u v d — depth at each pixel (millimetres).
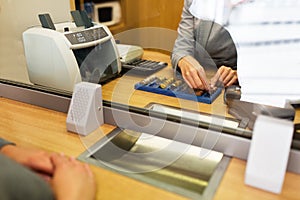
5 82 918
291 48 953
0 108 857
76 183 482
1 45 974
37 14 1033
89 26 965
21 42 945
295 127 578
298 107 728
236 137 603
